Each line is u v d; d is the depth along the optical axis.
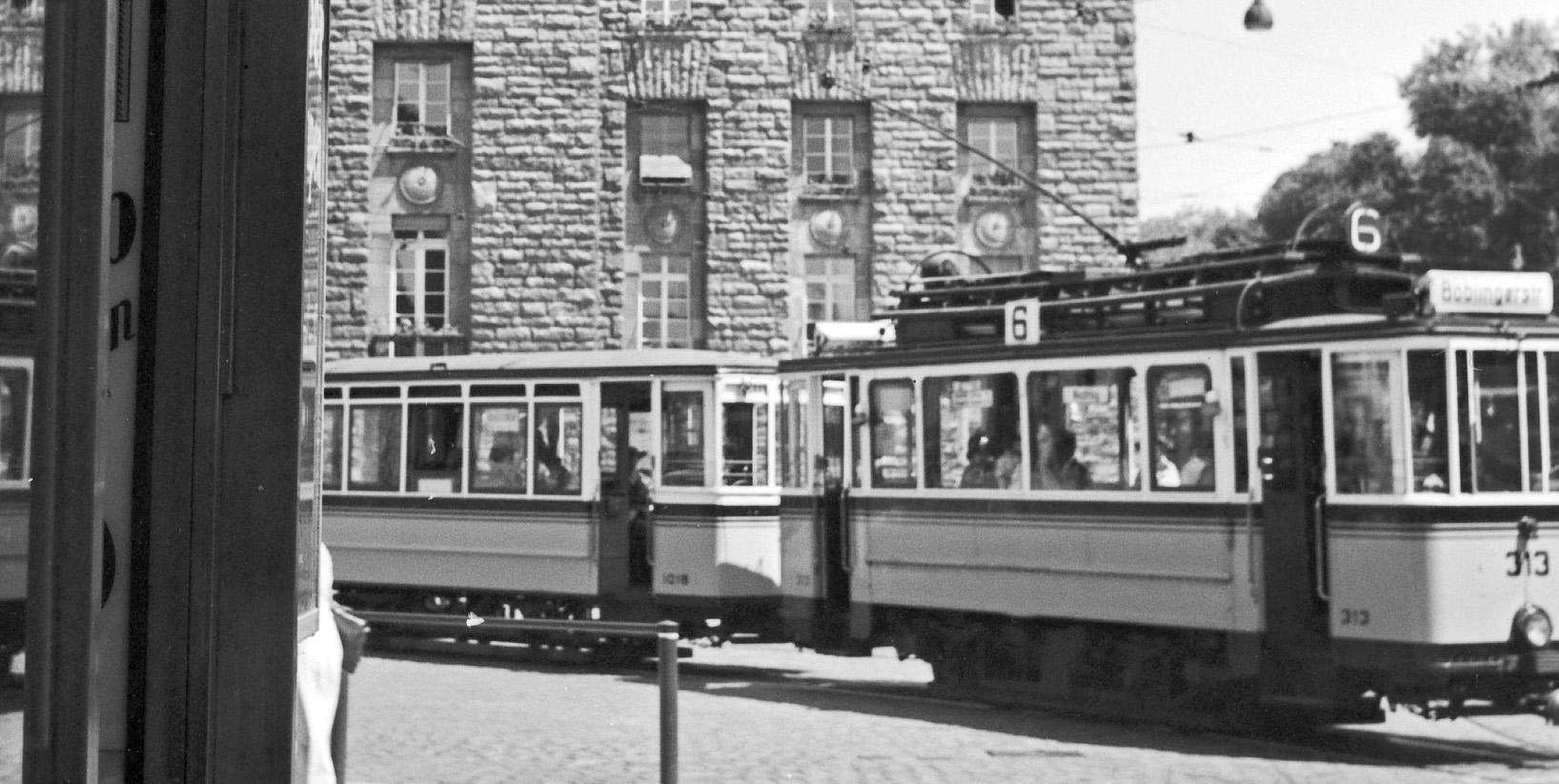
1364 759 14.41
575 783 12.23
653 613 22.02
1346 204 66.12
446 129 35.50
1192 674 16.14
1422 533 14.31
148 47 3.38
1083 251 35.50
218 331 3.33
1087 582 17.05
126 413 3.33
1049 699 17.58
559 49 35.34
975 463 18.20
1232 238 85.12
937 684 18.80
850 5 35.59
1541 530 14.57
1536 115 62.03
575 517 22.44
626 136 35.53
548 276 35.34
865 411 19.42
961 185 35.59
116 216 3.34
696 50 35.44
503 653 23.19
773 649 26.56
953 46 35.56
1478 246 61.56
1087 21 35.56
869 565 19.30
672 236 35.50
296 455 3.34
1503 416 14.61
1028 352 17.67
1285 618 15.38
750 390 21.89
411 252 35.47
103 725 3.30
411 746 13.97
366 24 35.22
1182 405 16.25
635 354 22.39
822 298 35.59
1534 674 14.45
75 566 2.83
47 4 2.85
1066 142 35.56
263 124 3.36
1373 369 14.77
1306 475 15.32
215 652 3.30
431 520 23.70
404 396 24.08
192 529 3.31
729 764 13.44
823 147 35.75
